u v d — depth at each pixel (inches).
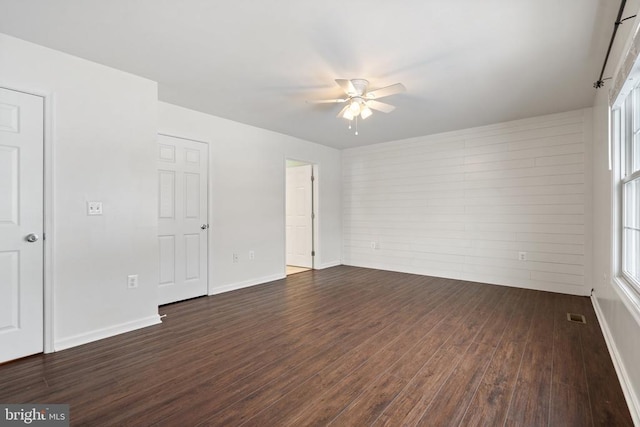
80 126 100.8
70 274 98.3
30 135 91.4
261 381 78.5
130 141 112.6
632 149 84.0
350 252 246.1
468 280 189.6
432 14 79.9
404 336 106.3
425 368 84.7
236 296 157.1
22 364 86.4
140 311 114.5
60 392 73.4
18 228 89.2
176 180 146.9
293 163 244.1
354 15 80.4
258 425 62.4
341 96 135.2
